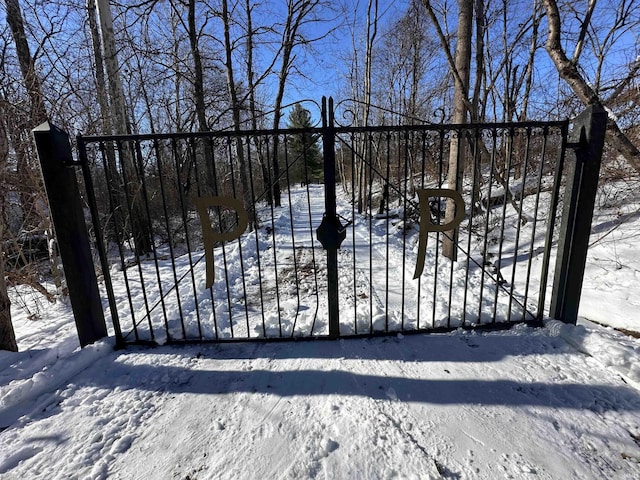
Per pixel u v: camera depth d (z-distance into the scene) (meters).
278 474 1.54
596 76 6.35
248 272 5.01
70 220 2.53
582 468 1.53
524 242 5.55
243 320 3.17
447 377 2.19
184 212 2.58
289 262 5.54
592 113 2.39
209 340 2.71
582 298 3.38
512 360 2.35
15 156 3.82
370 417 1.87
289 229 9.28
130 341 2.75
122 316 3.33
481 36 5.68
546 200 6.98
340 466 1.58
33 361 2.46
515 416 1.85
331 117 2.39
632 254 4.19
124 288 4.39
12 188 3.80
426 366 2.32
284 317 3.15
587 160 2.45
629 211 5.34
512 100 10.78
